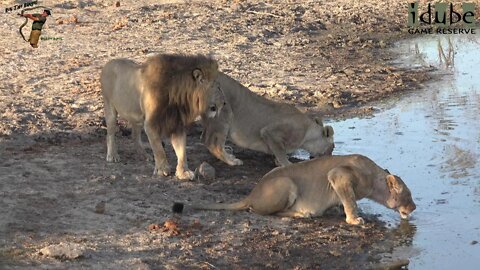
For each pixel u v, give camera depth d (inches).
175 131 533.6
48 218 463.5
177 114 530.9
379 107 744.3
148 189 516.4
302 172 483.8
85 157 580.4
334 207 494.9
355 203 475.5
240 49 943.0
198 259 422.3
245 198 486.6
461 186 535.5
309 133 591.5
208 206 484.1
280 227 466.9
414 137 644.7
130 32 993.5
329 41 1006.4
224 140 579.2
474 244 450.6
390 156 600.7
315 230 465.1
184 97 526.9
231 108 581.6
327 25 1088.8
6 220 455.2
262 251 435.8
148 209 483.8
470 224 477.1
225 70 854.5
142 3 1140.5
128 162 570.6
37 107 702.5
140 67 543.8
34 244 426.0
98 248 425.7
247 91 590.2
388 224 479.2
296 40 998.4
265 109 590.9
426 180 548.7
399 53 964.6
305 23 1082.7
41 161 565.9
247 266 418.9
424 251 442.9
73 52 903.7
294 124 587.5
